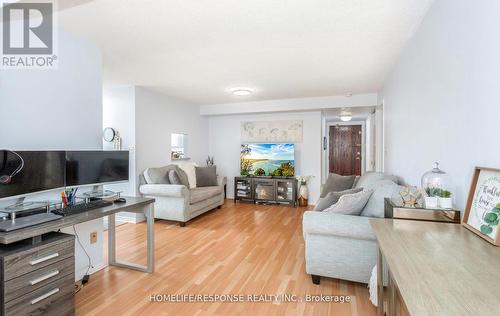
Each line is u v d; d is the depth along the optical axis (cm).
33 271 150
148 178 413
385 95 387
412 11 199
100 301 199
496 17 115
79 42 239
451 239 117
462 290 74
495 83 116
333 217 211
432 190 159
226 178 620
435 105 185
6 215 171
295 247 308
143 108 437
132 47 264
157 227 390
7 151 164
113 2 185
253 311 186
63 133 223
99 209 201
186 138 561
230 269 251
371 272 204
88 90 246
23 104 196
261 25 221
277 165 577
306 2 187
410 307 66
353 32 233
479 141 129
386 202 184
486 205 119
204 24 219
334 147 780
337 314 182
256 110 559
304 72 350
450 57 160
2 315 137
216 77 373
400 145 289
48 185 190
